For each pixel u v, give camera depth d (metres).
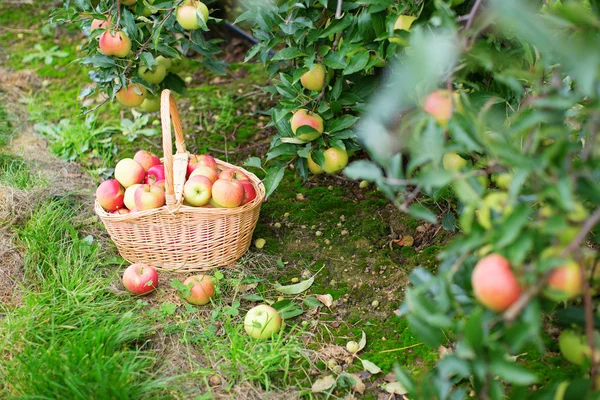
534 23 1.53
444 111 1.71
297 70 2.22
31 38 3.48
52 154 2.82
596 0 1.66
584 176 1.64
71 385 1.91
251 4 2.28
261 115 3.03
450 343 2.12
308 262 2.40
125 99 2.49
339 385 2.05
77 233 2.43
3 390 1.98
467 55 1.83
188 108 3.06
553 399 1.67
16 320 2.13
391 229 2.48
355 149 2.32
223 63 2.66
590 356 1.67
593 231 2.03
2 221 2.43
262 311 2.14
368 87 2.34
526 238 1.58
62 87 3.18
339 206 2.58
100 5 2.40
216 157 2.81
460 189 1.63
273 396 2.02
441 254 1.67
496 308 1.60
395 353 2.12
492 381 1.64
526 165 1.59
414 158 1.70
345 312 2.25
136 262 2.34
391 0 2.04
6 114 2.96
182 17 2.34
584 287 1.59
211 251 2.31
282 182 2.70
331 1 2.24
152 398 1.98
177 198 2.23
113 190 2.29
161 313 2.20
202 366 2.09
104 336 2.06
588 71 1.51
